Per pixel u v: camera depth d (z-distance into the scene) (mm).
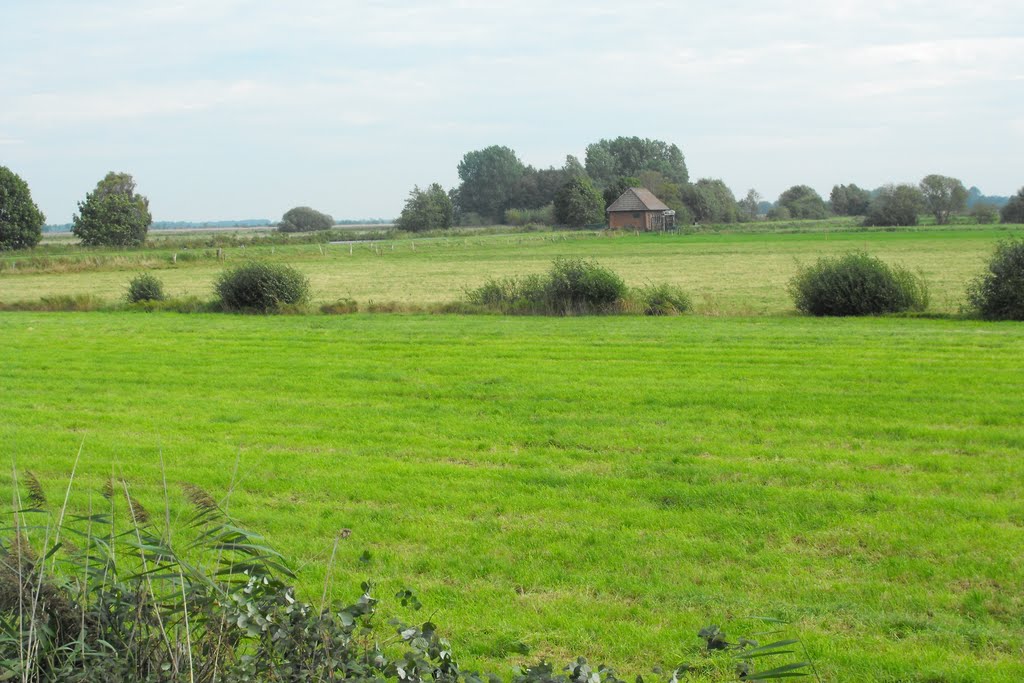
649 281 50188
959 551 8133
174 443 12922
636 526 9117
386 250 92125
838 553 8227
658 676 5777
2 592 4242
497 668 5891
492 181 179375
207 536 4375
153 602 4285
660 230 135000
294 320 30047
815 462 11375
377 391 16750
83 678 3965
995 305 27219
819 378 17219
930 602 6988
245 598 4102
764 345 21922
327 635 4109
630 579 7594
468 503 9945
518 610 6918
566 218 140750
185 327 28016
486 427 13656
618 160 188500
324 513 9641
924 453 11734
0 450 12430
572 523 9195
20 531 4633
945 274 49688
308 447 12703
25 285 53906
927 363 18703
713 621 6652
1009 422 13336
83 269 66312
